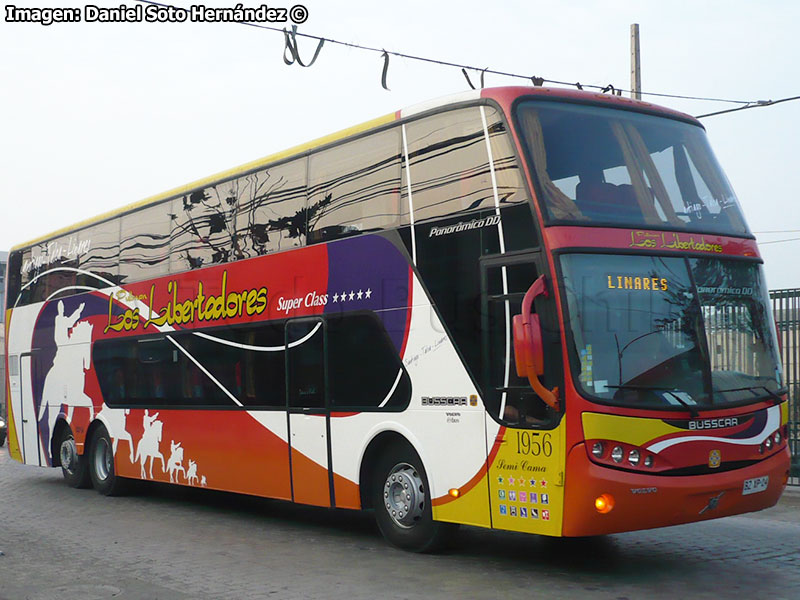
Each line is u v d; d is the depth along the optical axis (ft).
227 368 40.52
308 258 36.29
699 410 26.76
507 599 24.79
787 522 37.52
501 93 28.94
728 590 25.54
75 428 53.62
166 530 38.58
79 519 42.24
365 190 33.94
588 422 25.49
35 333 58.59
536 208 27.04
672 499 25.84
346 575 28.40
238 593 26.27
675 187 29.63
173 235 45.34
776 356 29.63
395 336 31.81
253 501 48.80
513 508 27.25
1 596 26.43
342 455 33.99
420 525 31.22
